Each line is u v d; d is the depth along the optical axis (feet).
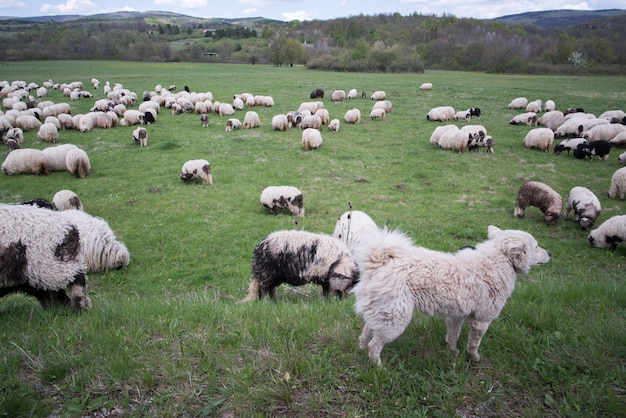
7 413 11.24
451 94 148.66
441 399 12.65
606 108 121.08
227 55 365.40
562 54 283.59
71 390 12.50
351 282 24.29
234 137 90.68
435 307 14.19
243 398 12.39
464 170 69.21
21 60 316.60
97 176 63.87
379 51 263.49
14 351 14.25
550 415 12.14
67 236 18.39
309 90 159.74
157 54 346.54
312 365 13.89
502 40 323.57
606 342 15.28
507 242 15.26
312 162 72.64
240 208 51.98
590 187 60.13
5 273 17.03
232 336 15.74
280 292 28.53
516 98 136.46
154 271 35.86
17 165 62.49
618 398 12.34
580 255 40.27
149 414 11.71
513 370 14.01
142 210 50.42
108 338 15.28
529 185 50.47
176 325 16.70
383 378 13.21
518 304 19.66
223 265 37.06
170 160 72.28
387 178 65.05
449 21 475.72
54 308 19.35
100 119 98.68
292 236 24.71
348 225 35.58
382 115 110.63
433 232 45.16
